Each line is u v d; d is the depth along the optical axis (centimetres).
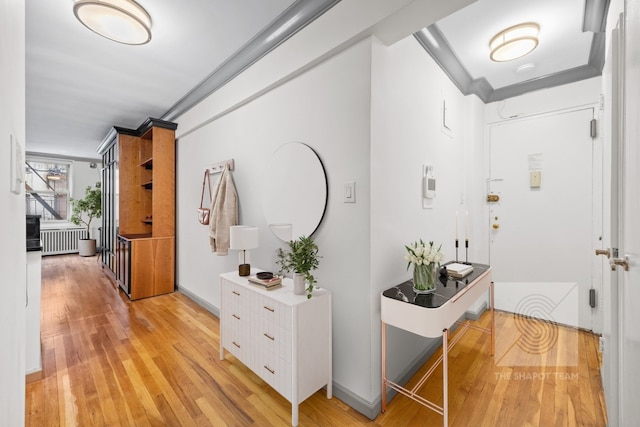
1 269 49
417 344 212
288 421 160
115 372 203
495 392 182
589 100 266
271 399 177
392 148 184
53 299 355
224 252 273
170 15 197
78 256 656
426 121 226
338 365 182
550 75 278
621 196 111
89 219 678
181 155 378
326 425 157
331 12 177
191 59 252
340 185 180
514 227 306
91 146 575
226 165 279
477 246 310
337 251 183
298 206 208
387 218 180
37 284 196
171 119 385
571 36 217
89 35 218
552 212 286
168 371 205
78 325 280
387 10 149
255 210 255
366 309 167
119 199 416
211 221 284
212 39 224
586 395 178
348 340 176
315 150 196
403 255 197
